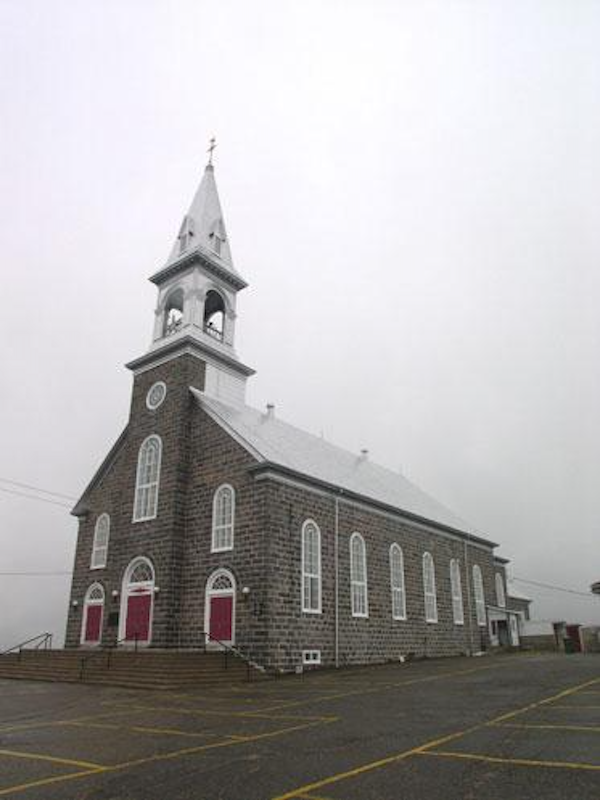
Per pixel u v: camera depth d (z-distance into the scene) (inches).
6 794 304.2
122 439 1370.6
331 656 1091.9
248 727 479.8
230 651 970.7
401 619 1338.6
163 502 1152.8
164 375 1272.1
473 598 1696.6
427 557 1523.1
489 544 1857.8
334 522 1189.7
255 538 1028.5
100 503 1369.3
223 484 1107.3
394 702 603.8
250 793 298.8
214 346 1310.3
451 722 474.0
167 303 1387.8
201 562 1089.4
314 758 365.4
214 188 1497.3
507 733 421.4
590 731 417.1
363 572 1246.3
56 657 1025.5
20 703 661.3
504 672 906.7
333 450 1621.6
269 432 1307.8
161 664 858.1
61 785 319.0
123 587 1163.3
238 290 1443.2
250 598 1002.1
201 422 1190.3
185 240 1402.6
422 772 326.3
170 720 526.0
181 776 332.8
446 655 1481.3
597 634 1545.3
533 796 279.9
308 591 1086.4
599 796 275.7
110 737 449.1
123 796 298.8
